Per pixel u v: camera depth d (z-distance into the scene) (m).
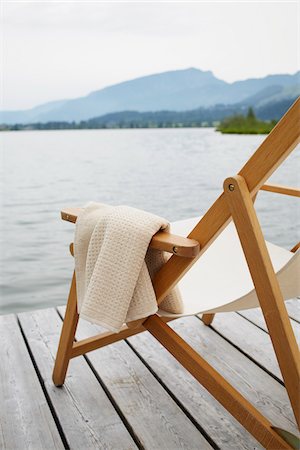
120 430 1.50
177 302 1.40
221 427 1.51
